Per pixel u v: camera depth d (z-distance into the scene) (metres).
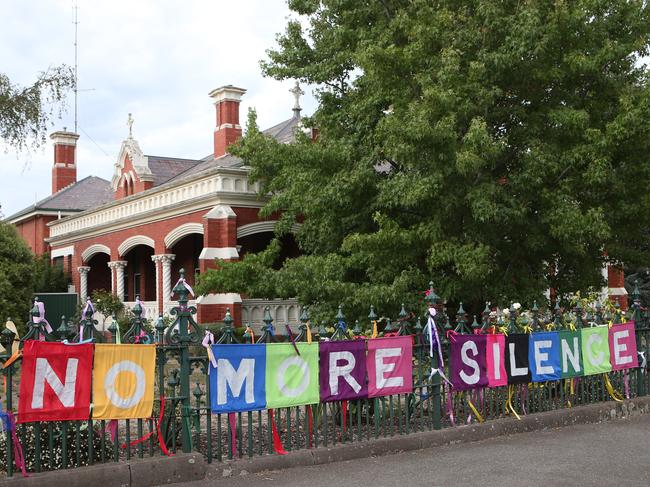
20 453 5.73
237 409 6.81
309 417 7.32
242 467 6.64
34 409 5.80
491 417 8.81
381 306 12.76
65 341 6.05
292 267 13.94
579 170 12.84
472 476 6.58
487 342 8.71
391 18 14.91
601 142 11.93
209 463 6.59
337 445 7.35
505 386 9.02
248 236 22.73
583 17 12.16
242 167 19.67
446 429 8.13
